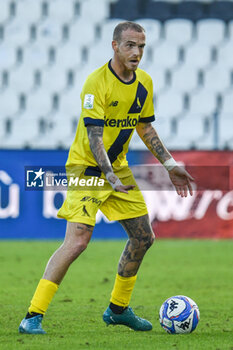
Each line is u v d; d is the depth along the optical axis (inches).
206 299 908.6
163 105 2278.5
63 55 2333.9
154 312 791.1
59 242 1630.2
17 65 2298.2
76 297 924.6
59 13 2406.5
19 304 849.5
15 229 1662.2
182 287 1031.0
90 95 602.2
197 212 1700.3
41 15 2399.1
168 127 2140.7
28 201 1662.2
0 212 1652.3
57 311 791.7
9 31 2356.1
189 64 2362.2
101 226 1710.1
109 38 2395.4
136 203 638.5
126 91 616.4
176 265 1302.9
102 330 645.9
